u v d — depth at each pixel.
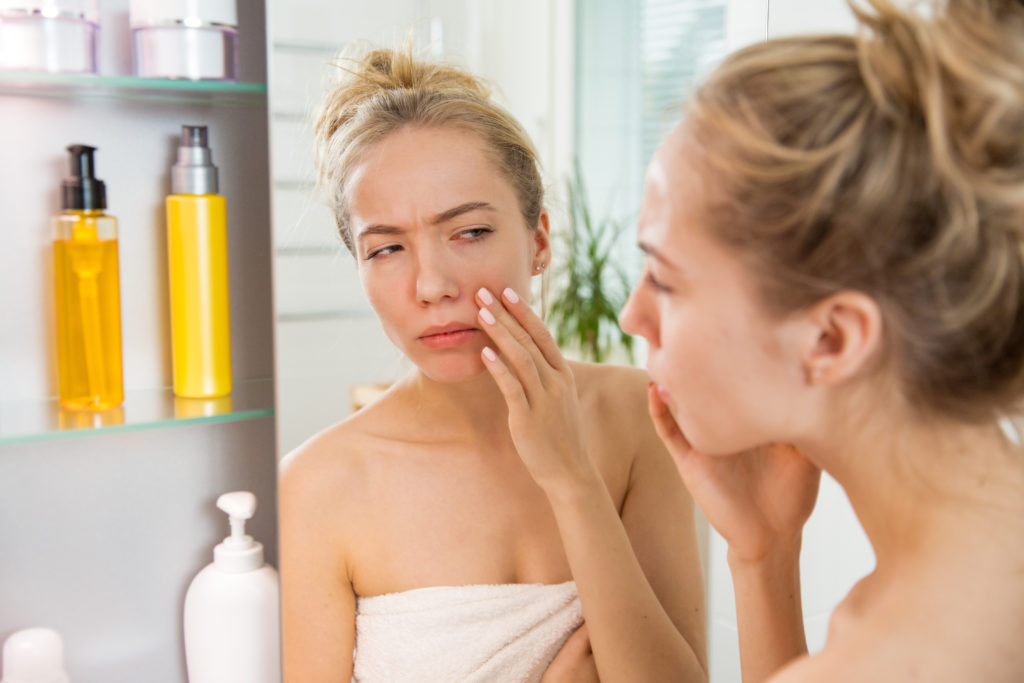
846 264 0.47
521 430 0.80
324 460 0.84
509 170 0.84
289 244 0.81
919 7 0.49
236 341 0.86
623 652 0.84
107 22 0.81
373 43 0.84
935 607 0.47
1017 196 0.45
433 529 0.88
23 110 0.79
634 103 1.03
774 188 0.47
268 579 0.85
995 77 0.44
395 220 0.81
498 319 0.80
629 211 1.06
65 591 0.86
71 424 0.75
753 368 0.52
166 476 0.88
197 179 0.80
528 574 0.90
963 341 0.48
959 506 0.49
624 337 1.08
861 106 0.47
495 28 0.92
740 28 0.98
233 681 0.84
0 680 0.81
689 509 0.96
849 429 0.53
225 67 0.77
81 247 0.76
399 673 0.87
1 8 0.71
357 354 0.85
